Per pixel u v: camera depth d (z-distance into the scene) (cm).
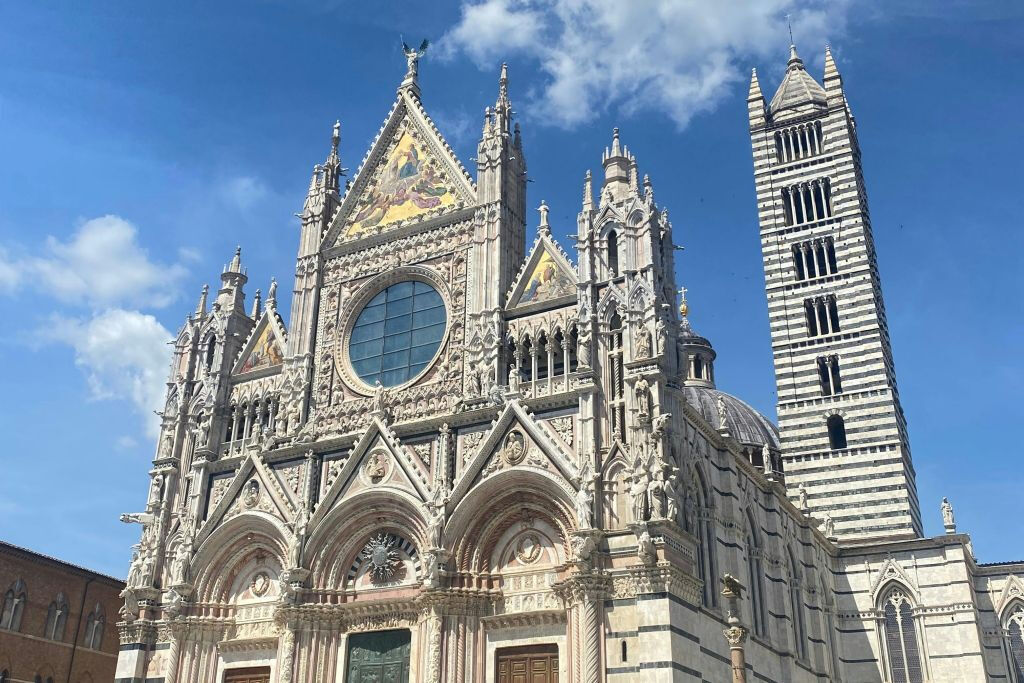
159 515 6128
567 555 4816
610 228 5400
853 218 8912
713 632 4816
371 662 5216
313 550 5488
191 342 6700
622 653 4372
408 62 6850
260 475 5878
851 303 8619
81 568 7494
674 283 5306
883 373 8269
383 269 6238
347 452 5722
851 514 7956
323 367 6172
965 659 7038
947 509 7550
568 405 5031
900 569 7400
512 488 5025
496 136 6097
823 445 8256
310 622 5319
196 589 5794
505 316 5606
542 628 4788
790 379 8581
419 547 5256
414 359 5897
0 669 6688
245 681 5559
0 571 6831
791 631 6056
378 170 6600
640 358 4862
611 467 4772
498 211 5859
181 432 6412
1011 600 7425
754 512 5959
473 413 5272
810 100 9588
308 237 6612
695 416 5184
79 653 7425
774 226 9244
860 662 7262
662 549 4409
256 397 6375
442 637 4875
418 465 5381
